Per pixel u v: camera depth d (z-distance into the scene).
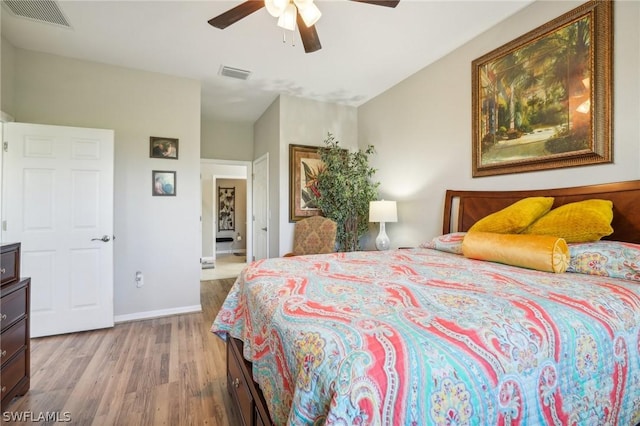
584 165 1.91
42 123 2.78
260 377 1.11
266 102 4.18
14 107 2.68
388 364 0.67
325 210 3.96
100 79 3.00
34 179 2.63
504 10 2.28
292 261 1.92
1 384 1.65
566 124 2.00
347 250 3.85
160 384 1.96
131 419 1.63
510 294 1.09
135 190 3.13
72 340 2.60
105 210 2.86
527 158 2.23
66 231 2.73
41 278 2.64
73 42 2.64
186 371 2.12
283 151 3.87
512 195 2.31
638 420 0.99
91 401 1.77
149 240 3.19
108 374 2.07
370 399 0.62
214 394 1.86
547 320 0.90
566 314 0.95
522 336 0.82
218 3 2.16
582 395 0.87
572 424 0.83
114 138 3.01
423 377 0.67
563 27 2.01
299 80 3.47
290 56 2.92
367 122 4.13
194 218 3.39
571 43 1.97
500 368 0.74
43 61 2.79
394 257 2.07
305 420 0.68
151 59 2.95
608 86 1.81
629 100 1.74
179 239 3.32
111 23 2.38
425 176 3.18
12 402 1.75
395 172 3.60
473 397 0.69
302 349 0.77
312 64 3.08
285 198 3.87
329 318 0.89
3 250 1.69
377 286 1.24
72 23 2.37
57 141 2.70
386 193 3.76
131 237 3.11
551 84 2.08
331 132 4.17
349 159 4.00
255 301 1.29
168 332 2.81
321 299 1.08
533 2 2.19
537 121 2.16
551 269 1.50
